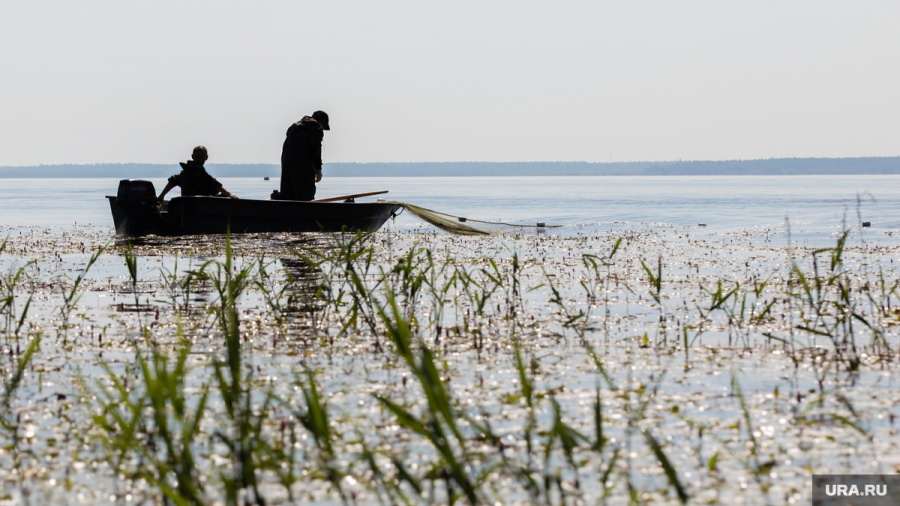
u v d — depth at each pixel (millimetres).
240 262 24484
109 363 11883
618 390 10344
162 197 32938
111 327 14602
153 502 7168
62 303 17375
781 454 8156
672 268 23516
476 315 15641
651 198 95062
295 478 7656
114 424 9000
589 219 52062
